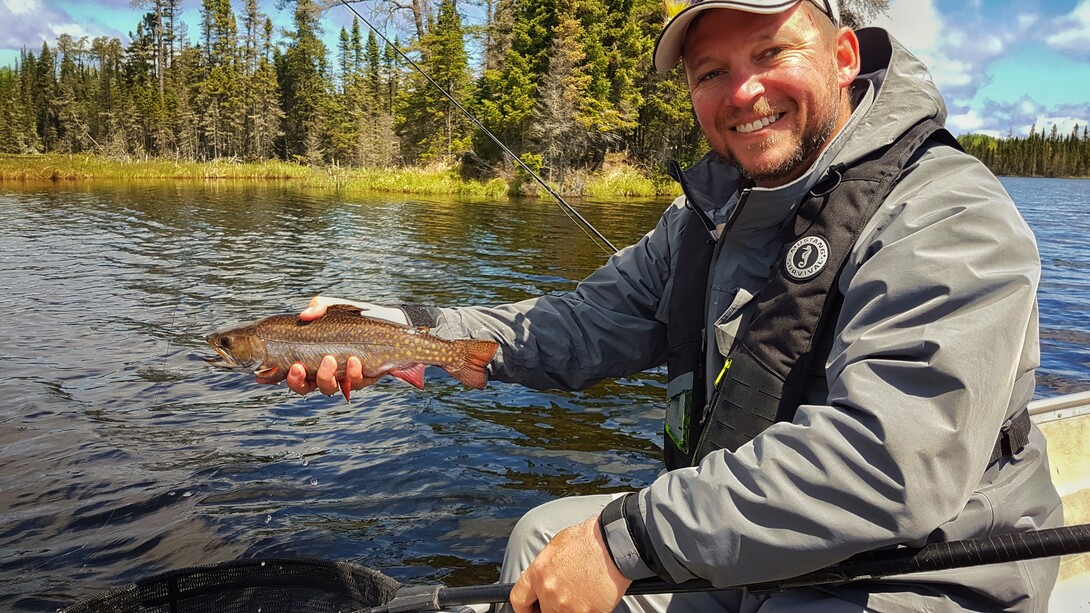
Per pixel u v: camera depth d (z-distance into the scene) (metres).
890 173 0.64
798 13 0.70
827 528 0.53
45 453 1.60
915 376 0.52
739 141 0.73
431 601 0.68
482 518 1.37
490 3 16.08
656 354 0.95
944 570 0.57
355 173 15.07
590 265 4.33
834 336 0.63
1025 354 0.58
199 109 24.66
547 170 13.58
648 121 15.80
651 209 9.20
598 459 1.65
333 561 0.82
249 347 0.89
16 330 2.60
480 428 1.80
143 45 28.69
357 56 29.00
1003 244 0.54
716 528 0.56
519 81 14.09
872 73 0.81
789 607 0.62
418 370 0.87
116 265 4.07
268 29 27.47
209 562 1.20
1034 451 0.62
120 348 2.41
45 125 26.78
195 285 3.53
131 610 0.80
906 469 0.51
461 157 14.82
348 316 0.88
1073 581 0.95
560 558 0.61
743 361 0.68
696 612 0.72
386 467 1.57
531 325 0.92
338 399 1.98
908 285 0.55
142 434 1.72
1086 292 3.71
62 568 1.18
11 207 7.53
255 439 1.71
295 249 4.89
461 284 3.66
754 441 0.58
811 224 0.67
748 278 0.73
